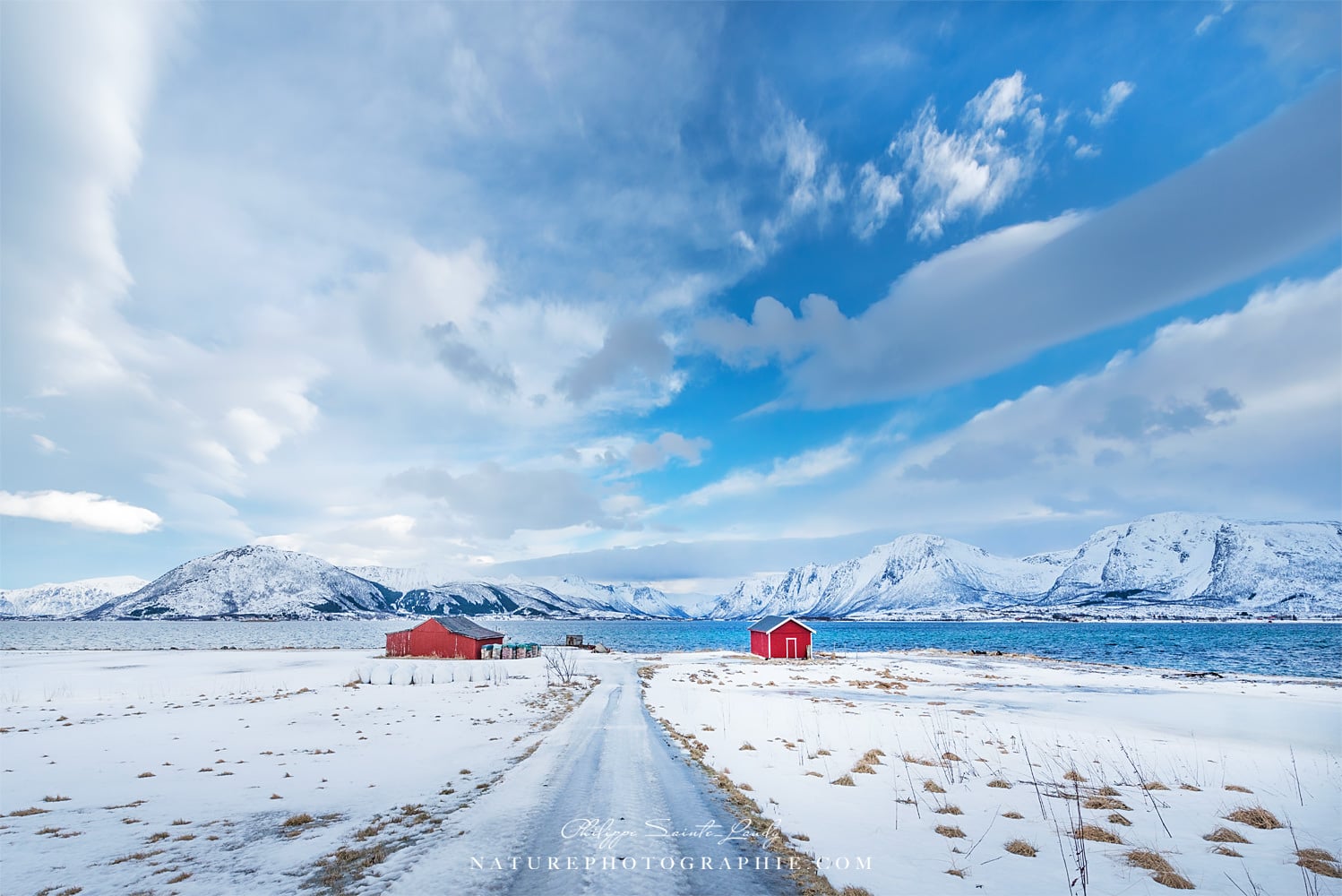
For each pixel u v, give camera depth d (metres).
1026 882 10.59
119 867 11.24
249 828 13.48
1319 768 20.42
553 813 14.21
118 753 21.56
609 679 50.00
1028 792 16.81
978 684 50.12
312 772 18.50
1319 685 50.34
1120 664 76.19
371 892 10.02
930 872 11.00
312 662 67.31
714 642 147.88
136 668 60.47
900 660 77.19
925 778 18.25
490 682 46.50
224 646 115.81
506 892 9.96
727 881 10.48
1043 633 190.12
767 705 34.69
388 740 23.73
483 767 19.08
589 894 9.85
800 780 17.67
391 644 71.06
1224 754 22.55
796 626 80.50
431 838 12.63
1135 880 10.74
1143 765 20.62
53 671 56.38
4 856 11.85
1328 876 10.93
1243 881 10.73
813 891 10.15
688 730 26.11
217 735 25.02
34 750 22.14
